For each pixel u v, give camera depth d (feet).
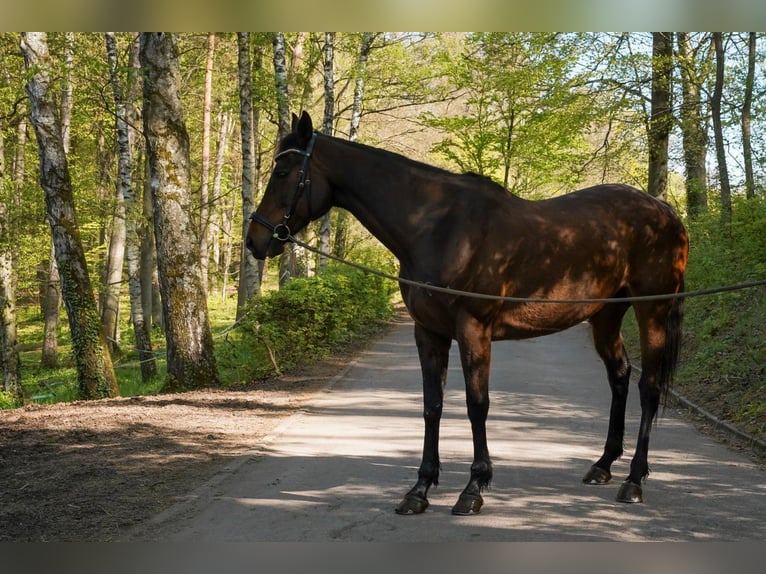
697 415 29.14
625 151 61.62
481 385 17.49
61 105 69.72
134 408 32.73
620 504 18.26
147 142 38.88
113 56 60.29
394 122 90.43
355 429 27.58
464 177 18.24
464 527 16.70
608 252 18.97
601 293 19.04
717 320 41.42
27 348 100.58
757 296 39.70
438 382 18.25
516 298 16.72
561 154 77.10
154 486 20.18
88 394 44.11
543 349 52.06
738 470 21.40
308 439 25.89
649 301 19.80
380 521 17.20
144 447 24.80
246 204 63.98
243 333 44.83
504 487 19.79
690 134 59.47
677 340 20.10
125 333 100.73
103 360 44.68
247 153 63.82
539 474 21.06
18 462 22.88
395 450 24.22
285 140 18.60
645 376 19.67
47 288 85.46
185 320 39.01
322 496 19.17
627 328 58.34
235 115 113.91
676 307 20.20
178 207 38.75
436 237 17.56
